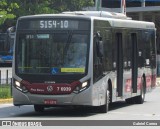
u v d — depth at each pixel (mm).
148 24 34562
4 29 69562
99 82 25891
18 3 51531
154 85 36031
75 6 59062
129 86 30719
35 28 25703
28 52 25641
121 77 29422
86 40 25219
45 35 25547
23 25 25891
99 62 25828
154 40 35938
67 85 24984
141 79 32750
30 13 51781
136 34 31938
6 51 85688
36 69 25375
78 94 24891
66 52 25266
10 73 62906
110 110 28594
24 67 25547
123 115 26047
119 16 30922
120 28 29266
